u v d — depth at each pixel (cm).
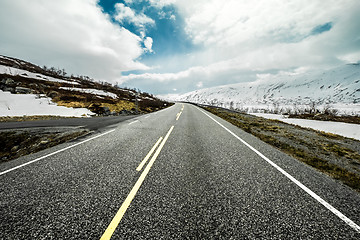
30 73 4612
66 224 198
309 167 381
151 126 886
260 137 675
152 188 277
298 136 749
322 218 213
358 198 259
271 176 327
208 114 1661
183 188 278
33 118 1304
